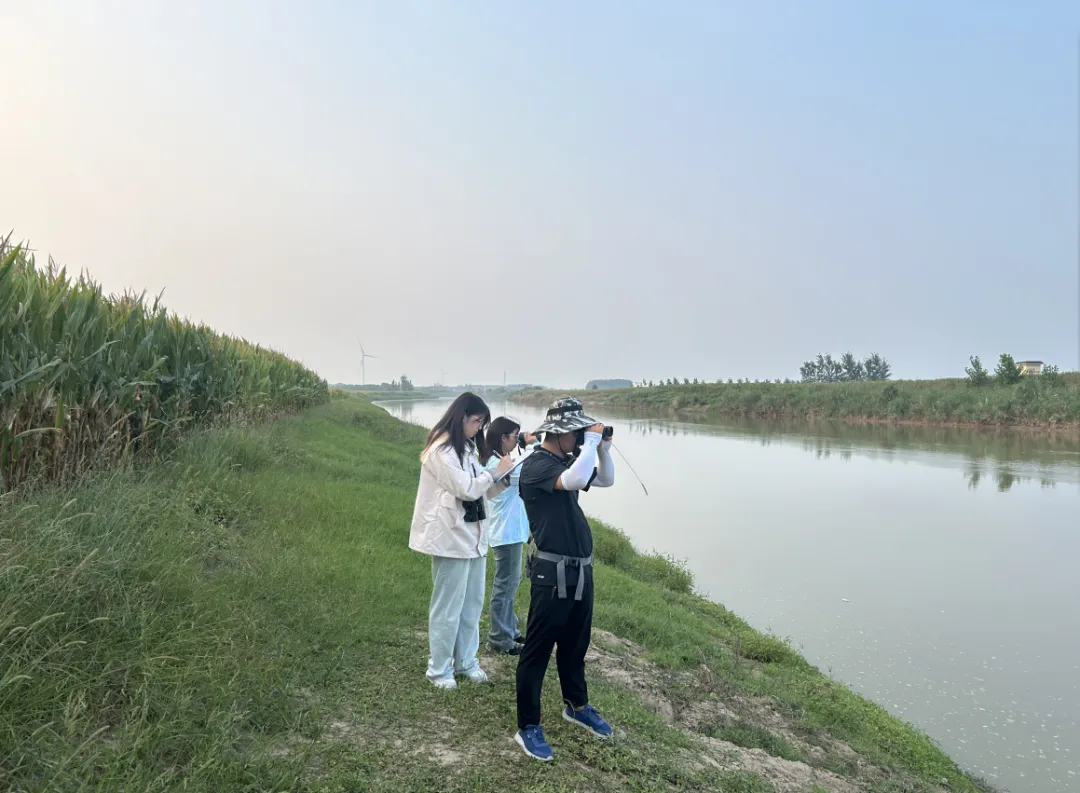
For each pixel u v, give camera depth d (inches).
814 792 182.1
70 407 255.0
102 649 142.7
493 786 134.2
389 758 138.3
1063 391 1528.1
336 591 224.4
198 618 164.7
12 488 213.3
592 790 139.5
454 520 171.9
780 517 644.1
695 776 161.6
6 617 129.5
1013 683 305.3
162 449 330.6
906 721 271.0
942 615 385.1
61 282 268.4
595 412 2758.4
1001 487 800.9
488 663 203.9
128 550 176.1
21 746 111.0
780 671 292.8
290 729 139.9
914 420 1822.1
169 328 387.5
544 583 146.6
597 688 206.2
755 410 2401.6
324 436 674.2
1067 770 239.5
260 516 285.9
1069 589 431.2
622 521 626.8
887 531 588.7
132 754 111.3
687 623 329.4
